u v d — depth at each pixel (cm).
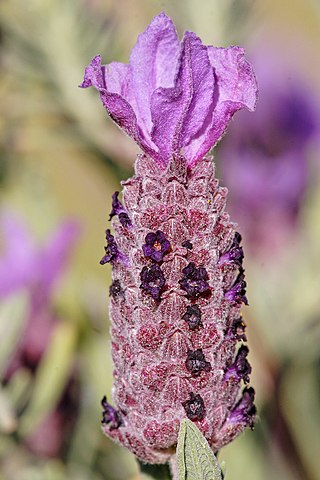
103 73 17
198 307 17
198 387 17
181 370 17
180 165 17
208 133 17
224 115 17
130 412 17
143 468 18
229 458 23
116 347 17
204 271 17
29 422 23
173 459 17
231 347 17
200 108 17
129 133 17
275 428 23
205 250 17
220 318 17
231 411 17
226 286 17
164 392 17
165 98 17
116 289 17
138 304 17
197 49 17
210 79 17
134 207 17
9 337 23
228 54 17
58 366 23
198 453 17
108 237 17
